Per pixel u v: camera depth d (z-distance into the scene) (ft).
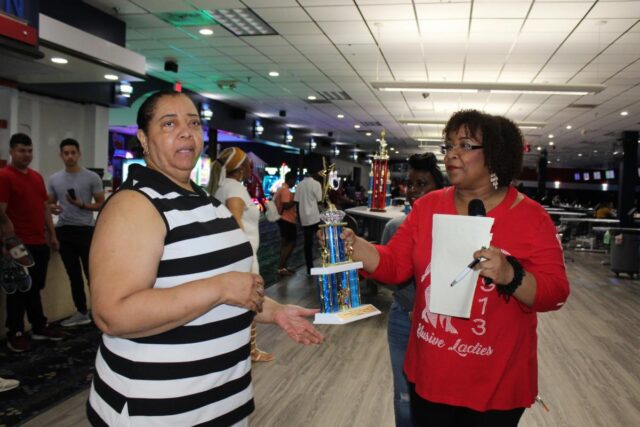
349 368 12.76
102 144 31.35
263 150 69.36
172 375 3.96
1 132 23.41
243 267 4.55
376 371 12.60
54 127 28.76
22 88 26.27
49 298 15.26
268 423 9.73
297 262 29.48
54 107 28.71
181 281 4.02
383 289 21.99
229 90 39.63
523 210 4.89
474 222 4.20
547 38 22.36
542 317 19.22
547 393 11.73
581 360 14.21
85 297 15.39
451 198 5.26
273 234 45.09
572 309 20.76
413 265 5.55
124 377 3.97
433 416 4.92
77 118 30.19
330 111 48.55
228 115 47.39
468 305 4.24
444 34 22.39
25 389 10.69
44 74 21.47
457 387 4.71
